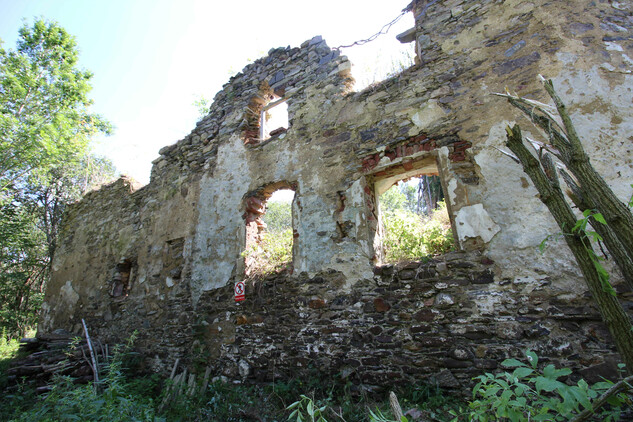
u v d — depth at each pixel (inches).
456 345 136.9
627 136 131.6
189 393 180.4
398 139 178.7
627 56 142.3
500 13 171.9
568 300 124.1
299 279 188.2
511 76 159.3
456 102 169.0
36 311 578.2
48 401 136.8
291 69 245.8
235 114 265.4
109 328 285.4
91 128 449.1
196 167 274.4
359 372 153.4
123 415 121.9
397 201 493.0
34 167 414.6
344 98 208.5
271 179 223.9
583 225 58.3
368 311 161.0
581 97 142.9
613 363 111.7
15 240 494.6
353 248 176.6
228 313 209.8
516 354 126.2
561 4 158.7
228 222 236.1
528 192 141.3
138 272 282.5
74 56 440.8
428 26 190.5
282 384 165.2
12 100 396.8
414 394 133.0
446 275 147.2
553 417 59.1
